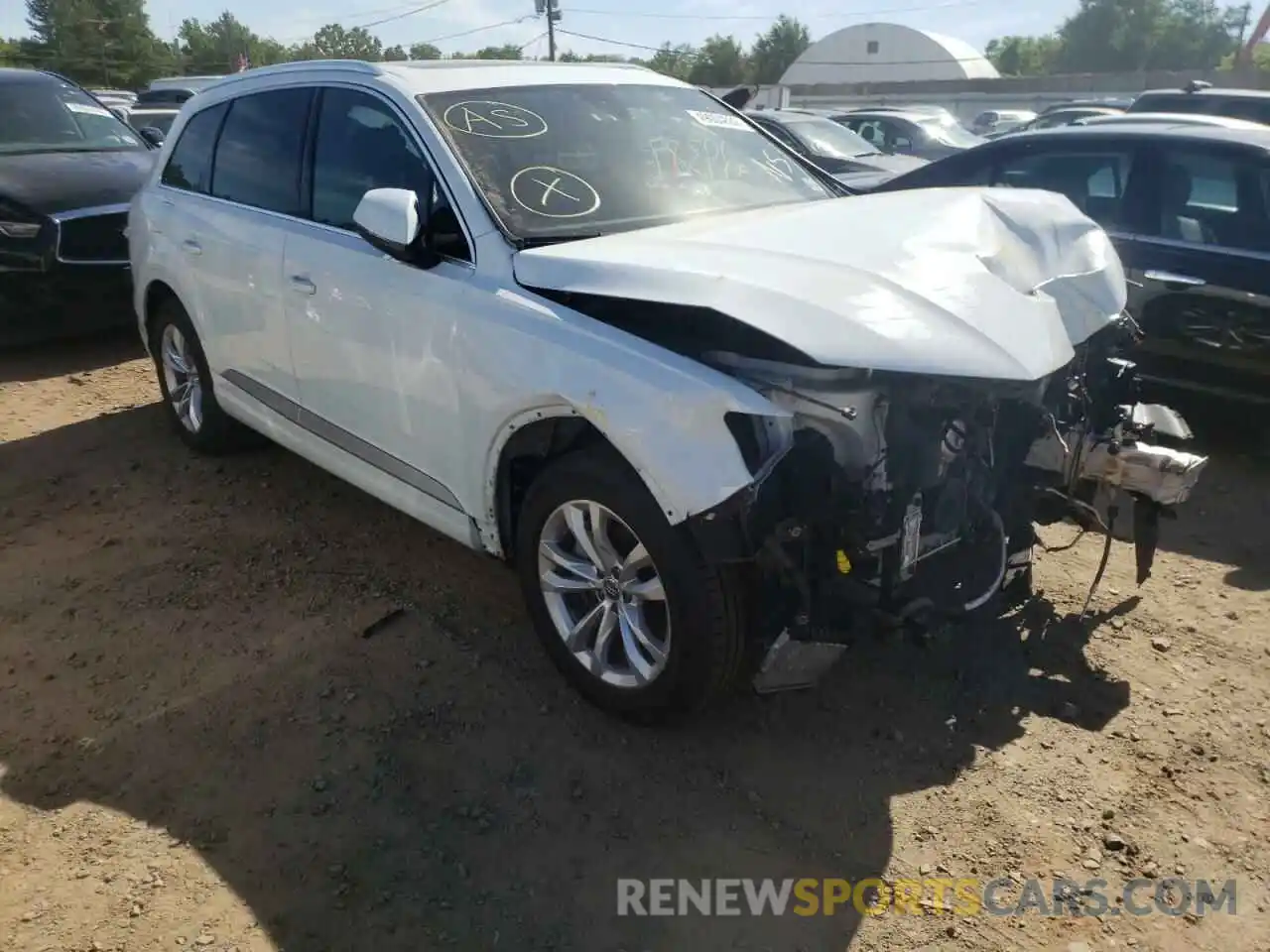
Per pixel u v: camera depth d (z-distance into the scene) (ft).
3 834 9.63
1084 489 11.93
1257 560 14.66
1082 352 11.51
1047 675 11.87
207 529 15.53
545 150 12.55
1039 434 11.12
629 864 9.30
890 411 9.71
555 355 10.18
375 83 13.12
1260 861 9.28
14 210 23.44
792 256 10.23
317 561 14.51
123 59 256.11
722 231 11.27
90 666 12.18
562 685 11.69
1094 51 243.19
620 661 11.01
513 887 9.05
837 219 11.57
